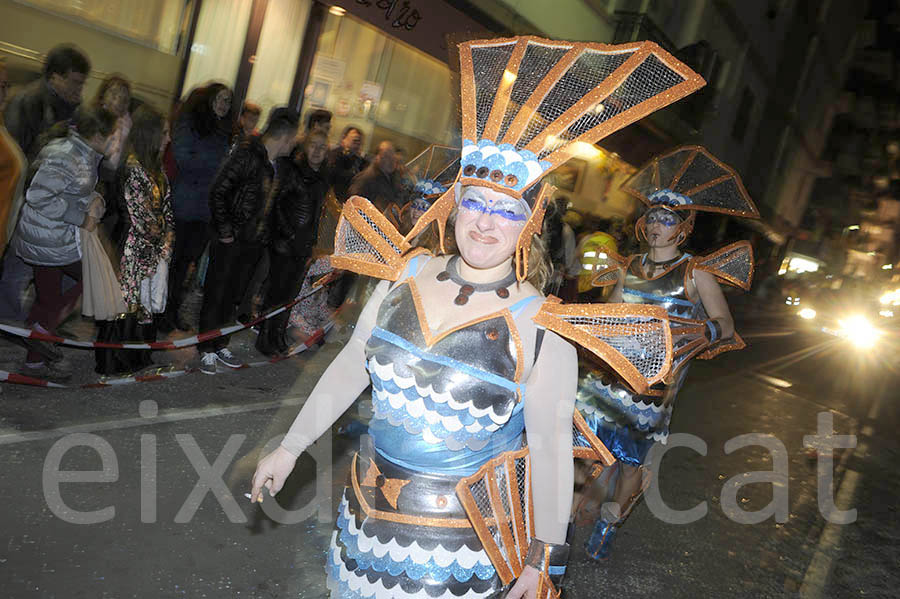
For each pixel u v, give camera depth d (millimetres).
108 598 2969
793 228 35750
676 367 4090
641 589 4086
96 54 7809
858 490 6824
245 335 7086
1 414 4273
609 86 2080
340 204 7242
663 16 17219
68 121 4914
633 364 2061
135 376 5277
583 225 10547
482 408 2021
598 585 4023
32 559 3094
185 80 8781
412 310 2096
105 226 5609
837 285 22016
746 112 24766
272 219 6352
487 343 2031
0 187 4730
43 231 4684
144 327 5414
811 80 30828
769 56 24812
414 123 12133
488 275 2113
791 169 32719
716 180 4336
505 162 2008
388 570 2043
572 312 2066
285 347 6668
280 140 6238
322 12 10047
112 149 5293
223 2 8898
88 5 7531
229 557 3457
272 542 3672
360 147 7641
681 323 4141
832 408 10477
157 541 3432
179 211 6215
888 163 36250
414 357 2045
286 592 3303
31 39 7129
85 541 3301
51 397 4668
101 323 5102
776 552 5031
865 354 17828
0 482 3584
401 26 10602
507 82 2133
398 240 2232
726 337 4250
